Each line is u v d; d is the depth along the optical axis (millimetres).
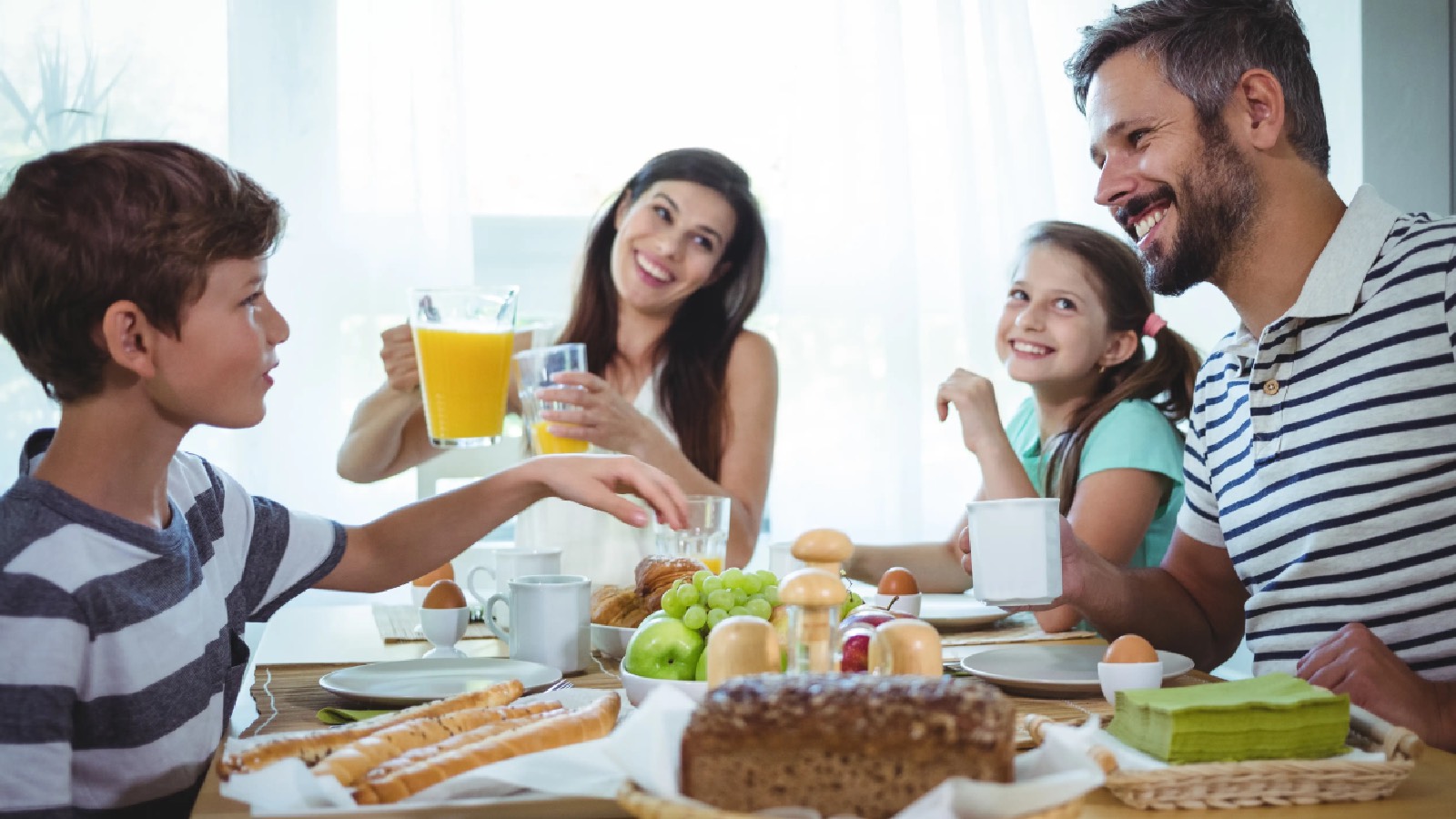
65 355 854
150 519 919
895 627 792
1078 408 1902
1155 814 714
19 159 2342
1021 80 2730
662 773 583
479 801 685
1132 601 1354
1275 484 1296
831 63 2686
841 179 2686
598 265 2283
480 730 802
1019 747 820
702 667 985
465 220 2508
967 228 2711
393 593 2480
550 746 770
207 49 2422
